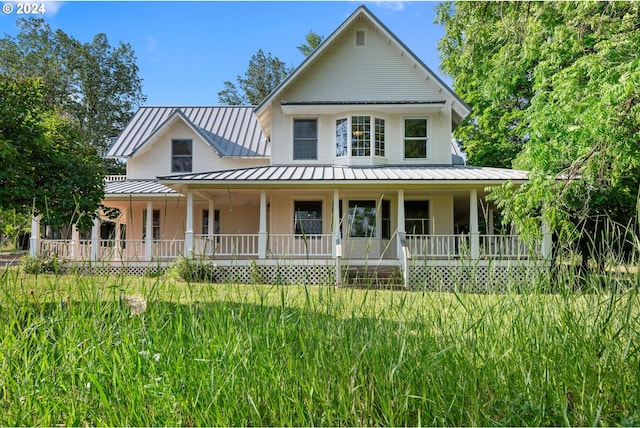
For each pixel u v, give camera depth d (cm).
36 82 761
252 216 1677
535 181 865
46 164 737
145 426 225
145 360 261
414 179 1202
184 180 1183
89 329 279
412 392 244
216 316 300
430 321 310
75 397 242
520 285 311
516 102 1992
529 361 266
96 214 826
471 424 221
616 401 248
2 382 247
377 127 1484
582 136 781
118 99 3791
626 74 668
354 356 265
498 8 899
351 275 1102
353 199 1454
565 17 834
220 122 1911
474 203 1238
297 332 293
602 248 297
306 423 230
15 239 423
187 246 1223
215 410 229
